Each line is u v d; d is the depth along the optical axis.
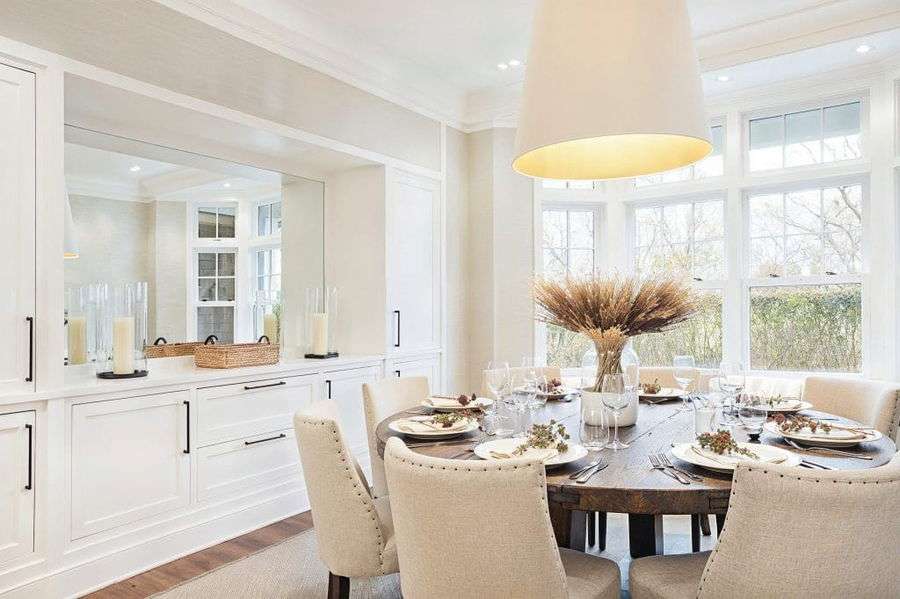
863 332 3.98
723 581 1.46
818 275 4.15
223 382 3.22
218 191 3.69
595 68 1.84
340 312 4.43
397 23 3.66
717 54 3.93
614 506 1.60
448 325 4.78
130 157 3.26
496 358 4.82
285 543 3.14
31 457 2.43
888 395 2.68
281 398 3.56
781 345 4.29
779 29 3.71
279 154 3.92
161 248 3.40
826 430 2.08
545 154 2.33
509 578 1.46
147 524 2.87
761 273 4.37
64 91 2.76
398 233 4.33
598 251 4.99
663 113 1.81
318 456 2.01
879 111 3.89
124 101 2.89
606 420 2.09
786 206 4.30
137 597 2.54
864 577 1.36
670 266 4.71
